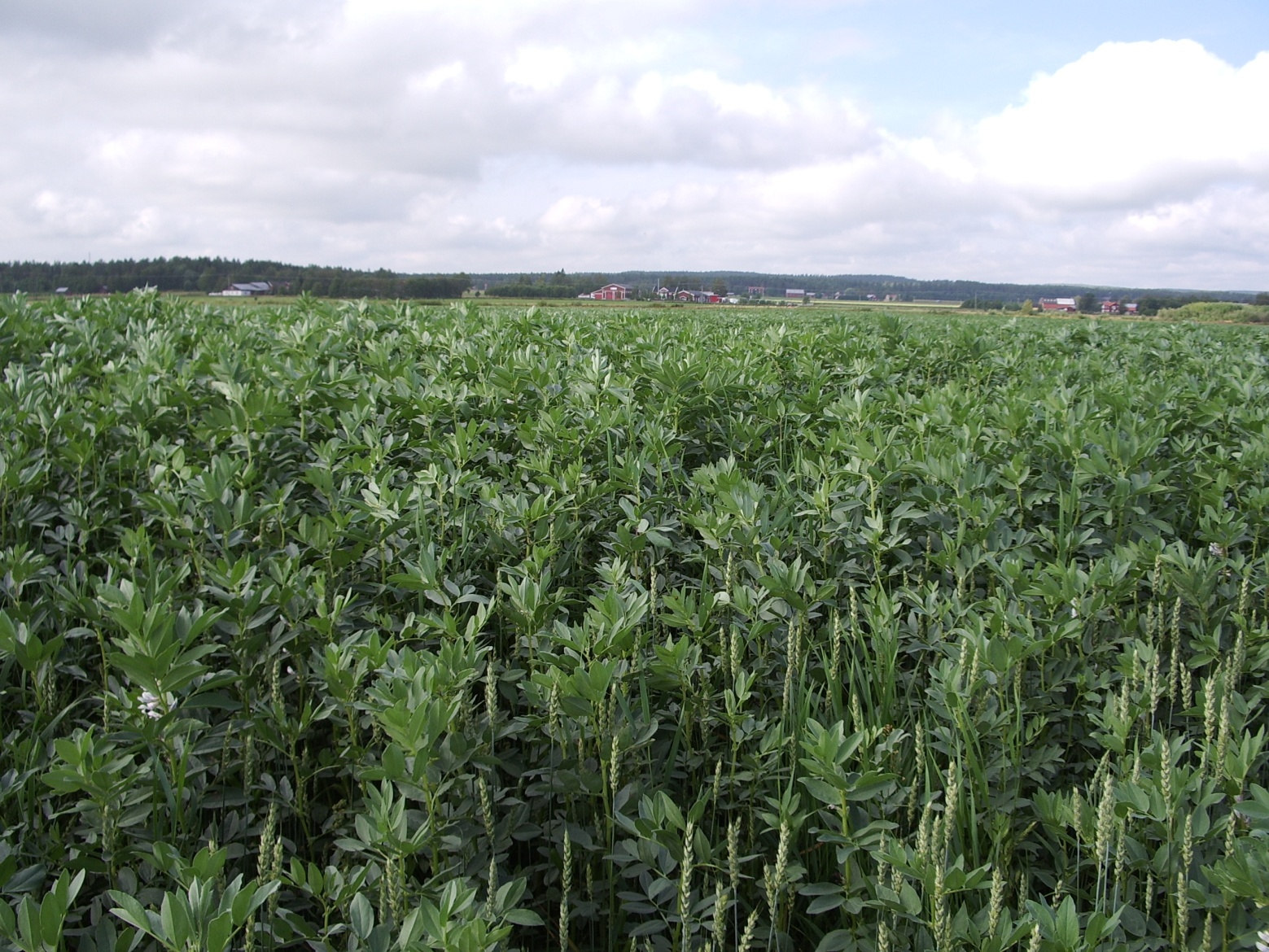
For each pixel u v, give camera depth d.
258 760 2.72
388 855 2.02
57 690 3.26
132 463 4.46
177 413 5.47
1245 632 3.19
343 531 3.41
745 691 2.67
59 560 4.03
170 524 3.66
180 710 2.38
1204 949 1.93
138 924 1.62
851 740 2.21
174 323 8.87
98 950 1.94
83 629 2.85
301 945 2.31
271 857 2.06
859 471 4.14
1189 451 5.19
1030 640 2.75
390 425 5.48
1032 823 2.46
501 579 3.53
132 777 2.17
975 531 3.83
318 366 5.89
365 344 8.18
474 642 2.56
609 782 2.47
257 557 3.61
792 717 2.86
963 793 2.39
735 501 3.67
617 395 5.64
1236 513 4.35
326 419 5.35
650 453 4.83
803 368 7.62
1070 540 3.74
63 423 4.43
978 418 5.19
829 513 3.92
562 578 3.75
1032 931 1.71
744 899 2.51
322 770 2.61
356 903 1.89
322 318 8.84
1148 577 3.54
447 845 2.13
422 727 1.97
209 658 2.99
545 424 4.94
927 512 4.04
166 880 2.31
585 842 2.38
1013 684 2.94
